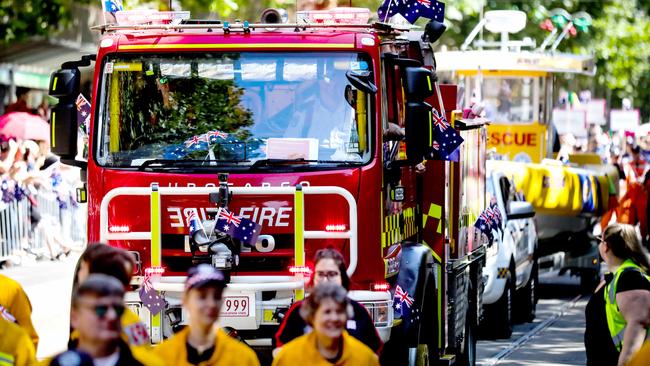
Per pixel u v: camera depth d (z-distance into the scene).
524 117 67.25
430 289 31.19
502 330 44.12
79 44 74.56
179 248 27.80
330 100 27.94
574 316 50.81
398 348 28.97
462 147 34.06
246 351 18.69
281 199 27.53
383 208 27.91
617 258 24.27
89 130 28.55
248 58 28.22
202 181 27.75
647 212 55.59
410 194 30.94
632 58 123.00
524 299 48.38
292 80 28.06
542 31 100.88
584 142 89.75
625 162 72.50
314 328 19.20
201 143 28.06
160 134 28.23
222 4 73.94
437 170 31.89
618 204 59.25
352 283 27.48
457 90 33.69
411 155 27.39
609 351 24.39
